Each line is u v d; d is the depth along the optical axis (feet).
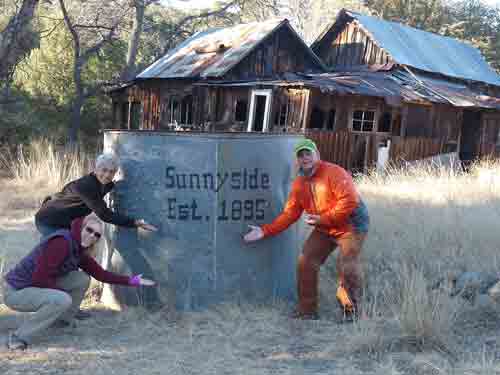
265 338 15.19
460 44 80.59
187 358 13.92
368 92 49.57
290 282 17.83
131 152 17.01
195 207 16.47
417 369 13.15
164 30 95.96
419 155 56.95
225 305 16.70
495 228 22.71
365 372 13.08
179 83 61.21
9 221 28.19
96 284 19.27
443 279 18.66
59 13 75.15
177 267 16.71
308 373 13.11
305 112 47.75
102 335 15.39
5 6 68.03
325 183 15.93
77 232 14.48
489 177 37.19
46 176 38.06
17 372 13.00
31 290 14.11
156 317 16.43
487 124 65.51
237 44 62.08
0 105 56.29
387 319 15.85
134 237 17.11
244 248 16.84
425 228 23.09
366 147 51.85
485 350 14.17
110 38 70.03
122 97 68.28
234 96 55.77
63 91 67.77
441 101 55.57
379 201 28.78
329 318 16.66
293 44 64.28
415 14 117.19
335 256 21.11
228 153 16.34
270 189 16.99
